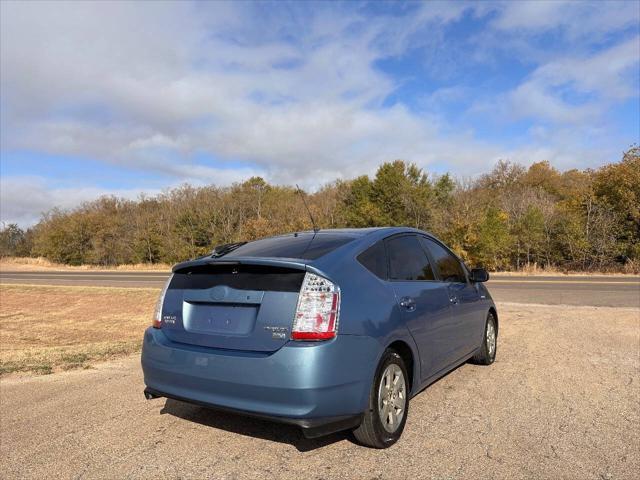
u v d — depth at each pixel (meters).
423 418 4.32
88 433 4.17
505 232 28.88
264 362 3.24
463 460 3.47
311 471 3.34
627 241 28.75
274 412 3.21
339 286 3.42
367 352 3.45
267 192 45.44
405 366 4.01
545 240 29.31
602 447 3.67
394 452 3.62
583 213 29.66
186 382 3.62
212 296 3.64
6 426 4.41
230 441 3.89
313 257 3.61
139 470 3.43
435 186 36.97
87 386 5.78
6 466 3.55
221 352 3.46
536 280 21.03
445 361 4.81
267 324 3.34
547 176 55.12
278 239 4.50
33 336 11.41
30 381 6.11
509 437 3.88
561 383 5.35
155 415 4.58
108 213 55.75
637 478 3.19
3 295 20.70
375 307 3.65
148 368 3.91
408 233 4.80
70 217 54.59
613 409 4.52
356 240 4.06
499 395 4.95
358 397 3.38
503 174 58.91
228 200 43.69
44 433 4.20
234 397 3.37
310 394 3.14
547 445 3.72
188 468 3.44
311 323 3.24
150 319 13.50
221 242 40.44
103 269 44.28
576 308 11.55
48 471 3.46
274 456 3.60
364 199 36.88
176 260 42.47
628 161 30.08
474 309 5.58
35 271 44.50
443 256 5.30
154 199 51.38
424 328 4.27
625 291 15.51
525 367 6.05
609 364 6.17
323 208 39.12
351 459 3.52
